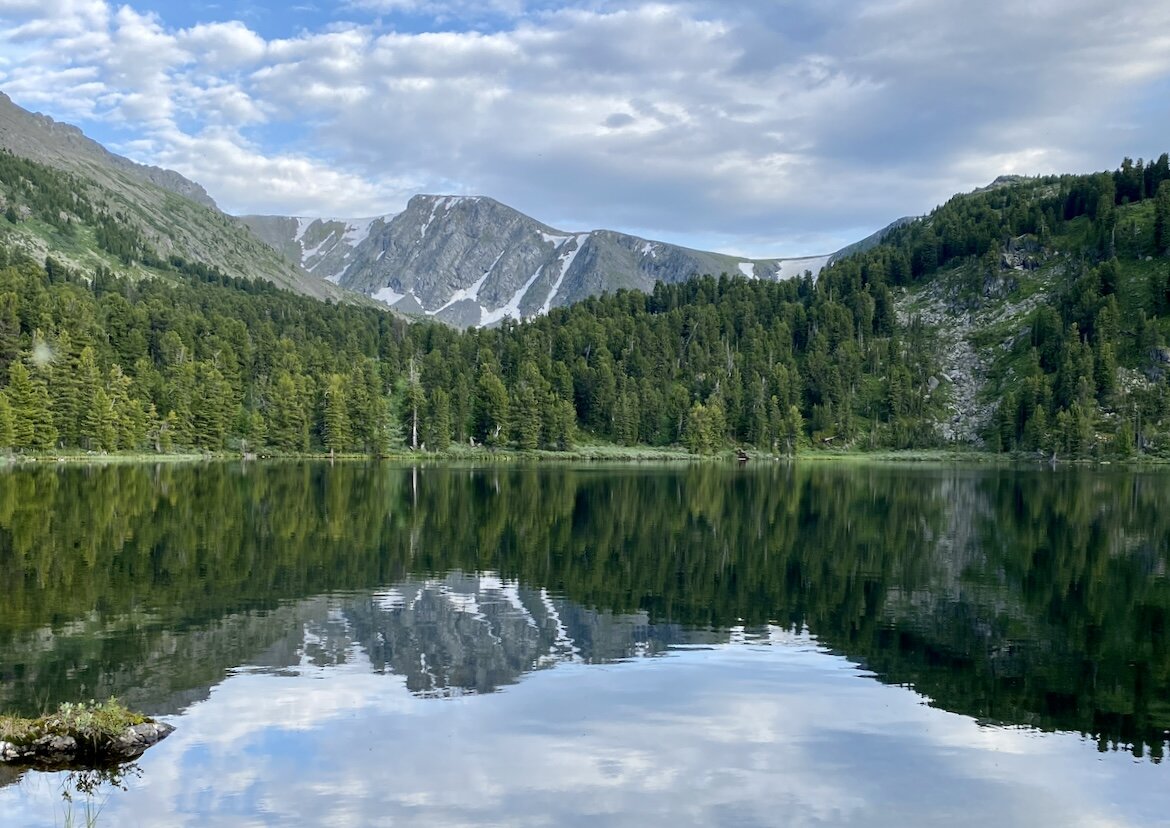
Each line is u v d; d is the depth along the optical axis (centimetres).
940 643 3241
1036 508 8625
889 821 1802
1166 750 2217
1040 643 3250
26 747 2050
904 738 2270
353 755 2094
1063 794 1945
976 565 5006
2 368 15875
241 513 7038
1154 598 4094
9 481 9894
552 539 5862
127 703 2414
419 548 5350
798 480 13338
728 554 5316
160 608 3562
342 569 4553
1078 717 2448
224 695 2503
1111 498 9975
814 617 3634
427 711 2411
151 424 17662
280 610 3578
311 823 1742
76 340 18288
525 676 2750
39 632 3141
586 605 3806
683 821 1780
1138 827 1794
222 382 19375
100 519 6366
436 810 1808
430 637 3198
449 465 17125
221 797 1852
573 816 1791
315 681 2652
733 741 2227
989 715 2456
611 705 2489
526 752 2133
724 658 3002
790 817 1808
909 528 6800
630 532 6309
